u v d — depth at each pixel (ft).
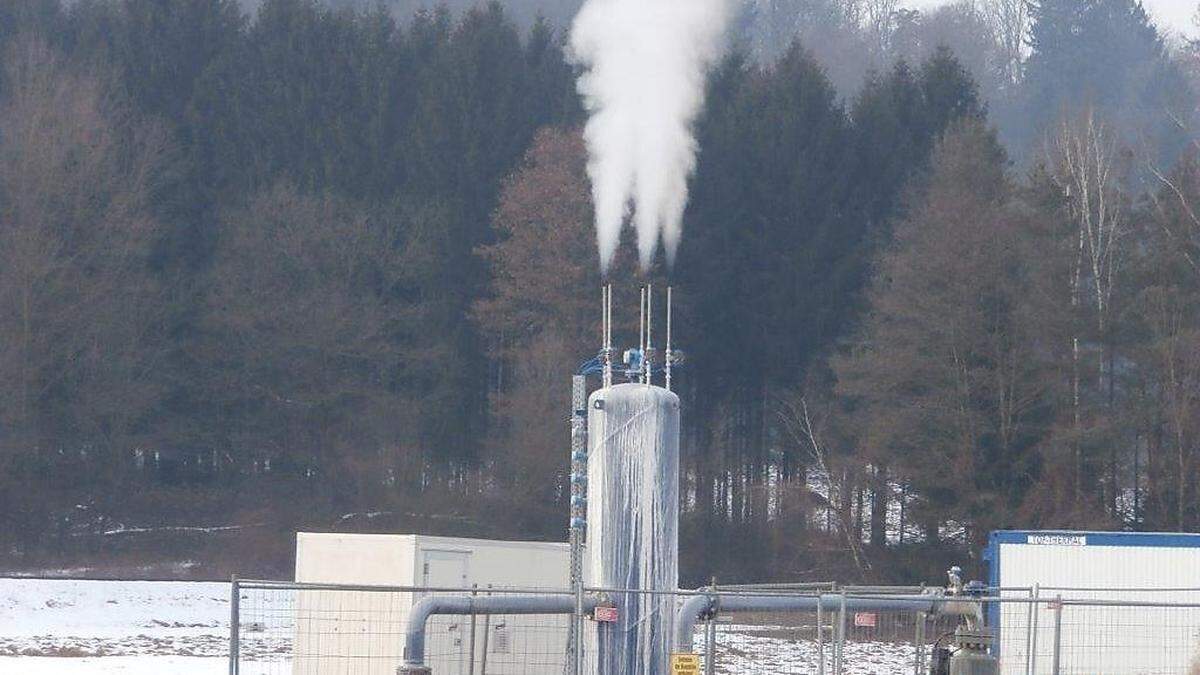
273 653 332.60
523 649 231.09
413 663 156.87
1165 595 298.15
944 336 643.04
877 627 263.90
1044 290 645.92
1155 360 632.38
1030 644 225.56
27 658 328.29
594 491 159.84
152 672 295.48
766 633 268.00
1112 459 639.76
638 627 157.17
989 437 641.40
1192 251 654.94
